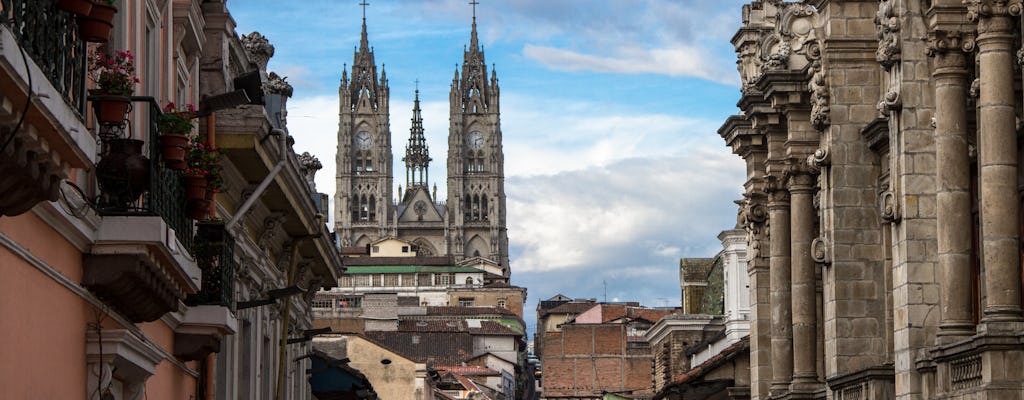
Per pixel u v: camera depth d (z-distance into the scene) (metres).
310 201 40.16
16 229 16.55
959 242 30.88
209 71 32.44
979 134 29.75
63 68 15.73
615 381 130.00
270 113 37.34
